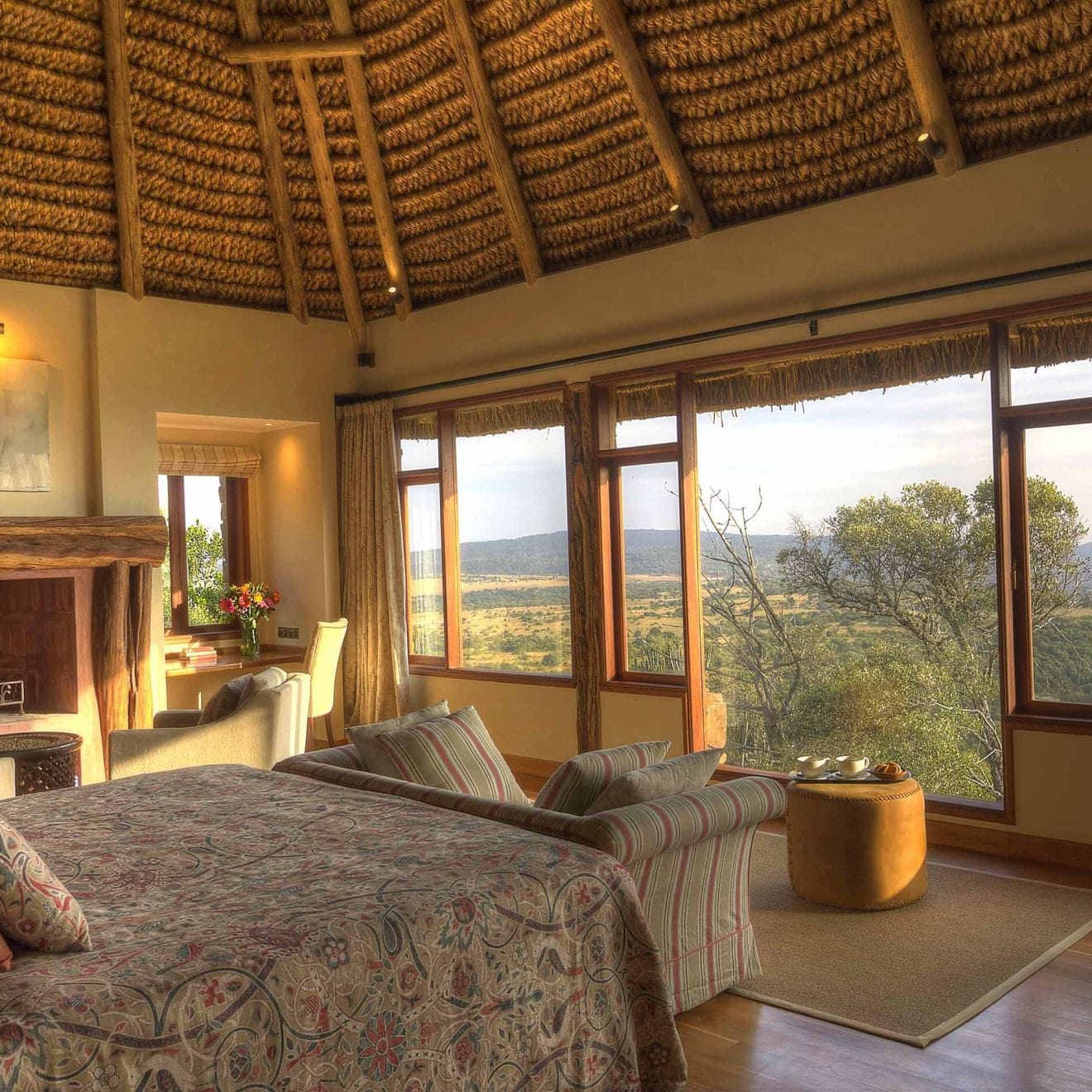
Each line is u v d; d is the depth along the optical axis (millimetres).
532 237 6621
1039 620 4992
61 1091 1840
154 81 6180
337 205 7090
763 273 5766
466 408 7406
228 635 8328
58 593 6578
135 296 6711
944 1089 2844
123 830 3105
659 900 3234
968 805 5125
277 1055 2082
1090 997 3398
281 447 8188
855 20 4828
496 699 7219
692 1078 2936
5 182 6125
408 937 2332
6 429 6242
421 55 6199
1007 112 4785
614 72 5691
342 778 3787
